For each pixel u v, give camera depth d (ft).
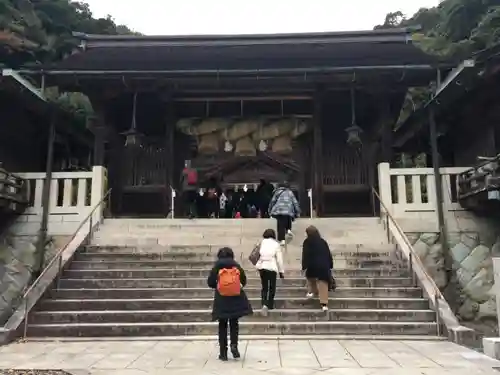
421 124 53.93
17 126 52.21
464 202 41.39
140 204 51.42
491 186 35.19
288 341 25.11
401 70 45.06
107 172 51.55
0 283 41.70
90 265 34.19
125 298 30.30
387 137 46.80
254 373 18.02
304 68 45.39
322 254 28.91
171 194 49.26
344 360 20.34
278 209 36.45
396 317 27.91
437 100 45.52
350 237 39.68
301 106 52.75
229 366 19.27
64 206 43.52
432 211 42.24
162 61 47.24
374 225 41.81
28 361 20.71
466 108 48.03
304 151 54.03
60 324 27.40
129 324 27.12
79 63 47.50
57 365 19.88
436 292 28.07
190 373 18.12
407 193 44.68
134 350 23.07
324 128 53.11
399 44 49.75
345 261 34.40
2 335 25.25
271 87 48.85
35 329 26.91
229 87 48.78
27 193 44.01
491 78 41.50
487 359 20.53
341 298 29.50
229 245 38.27
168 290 30.53
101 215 43.16
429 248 41.24
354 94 49.42
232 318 20.39
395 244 37.19
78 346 24.25
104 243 39.14
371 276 32.55
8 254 42.47
